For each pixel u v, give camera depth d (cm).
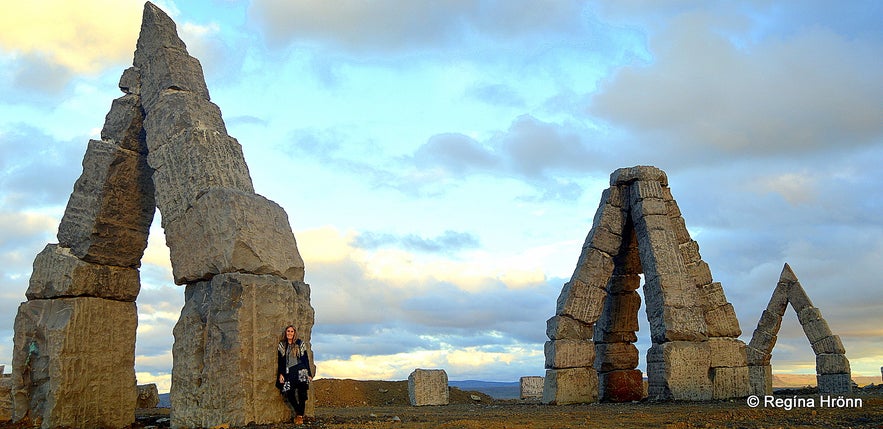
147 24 1351
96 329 1330
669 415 1316
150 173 1398
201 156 1193
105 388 1327
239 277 1102
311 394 1196
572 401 1934
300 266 1220
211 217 1145
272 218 1205
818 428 1010
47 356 1282
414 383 2364
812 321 2753
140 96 1355
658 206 2023
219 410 1073
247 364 1084
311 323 1201
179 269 1177
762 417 1211
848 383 2639
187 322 1141
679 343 1872
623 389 2173
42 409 1280
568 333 1975
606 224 2064
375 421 1219
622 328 2216
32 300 1340
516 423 1166
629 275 2223
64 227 1362
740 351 1934
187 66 1322
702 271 2030
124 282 1380
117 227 1365
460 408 1952
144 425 1355
